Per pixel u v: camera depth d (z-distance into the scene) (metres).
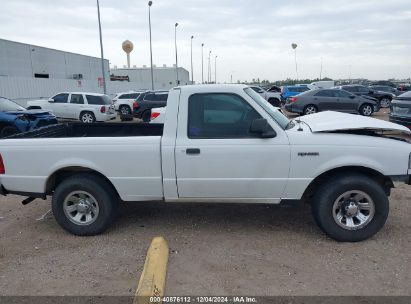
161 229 4.82
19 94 24.78
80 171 4.71
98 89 37.41
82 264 3.96
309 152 4.16
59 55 44.59
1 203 6.07
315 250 4.16
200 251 4.18
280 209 5.45
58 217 4.63
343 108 19.73
